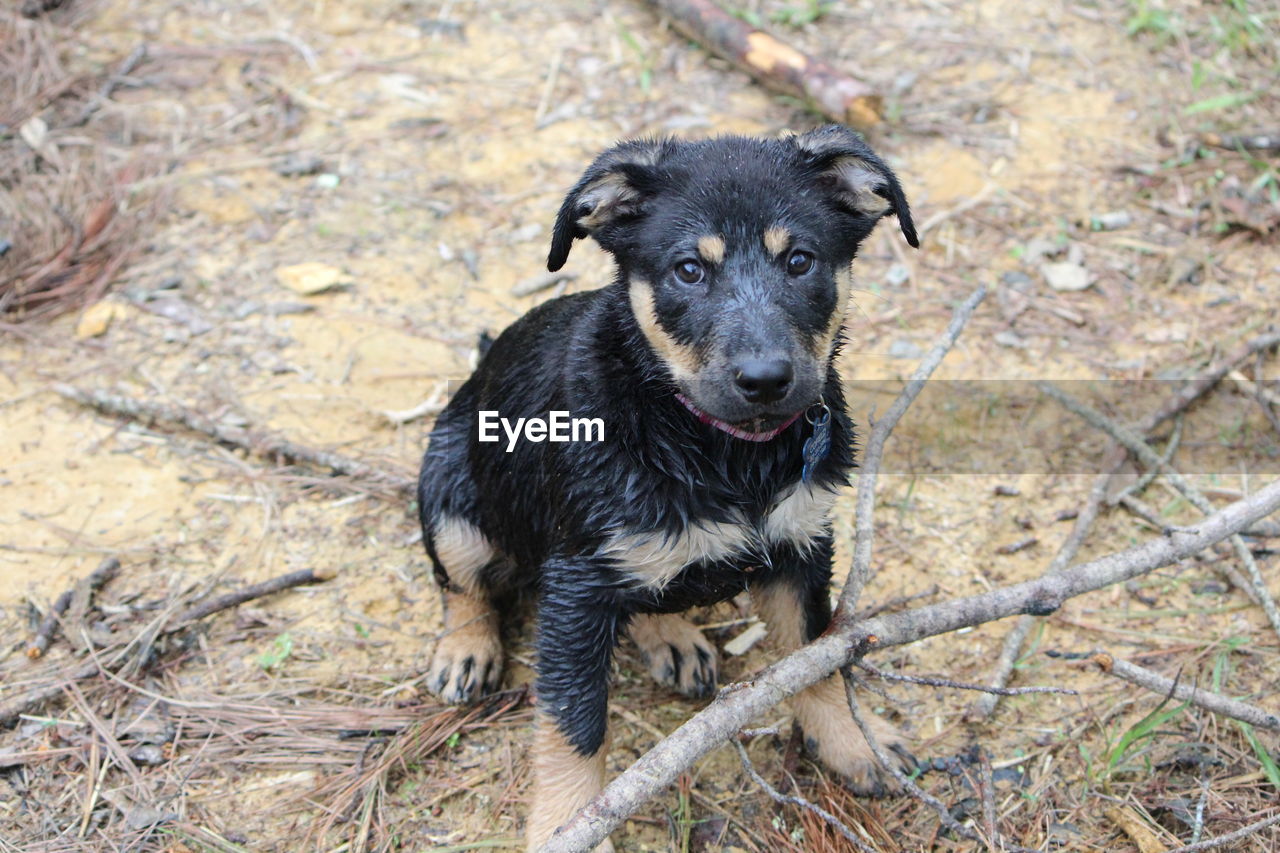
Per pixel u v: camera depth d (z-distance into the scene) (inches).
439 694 40.0
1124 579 37.4
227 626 41.9
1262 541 43.8
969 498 45.8
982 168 57.6
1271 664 40.1
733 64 63.1
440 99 62.2
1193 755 37.8
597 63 64.4
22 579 42.9
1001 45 64.3
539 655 36.1
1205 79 60.7
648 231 35.3
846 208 36.9
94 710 39.5
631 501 35.2
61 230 55.5
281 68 64.3
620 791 32.4
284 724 39.4
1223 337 50.3
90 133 59.8
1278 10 64.7
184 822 36.9
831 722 38.2
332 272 53.6
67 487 45.9
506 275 53.8
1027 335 51.0
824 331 35.4
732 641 42.0
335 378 49.9
